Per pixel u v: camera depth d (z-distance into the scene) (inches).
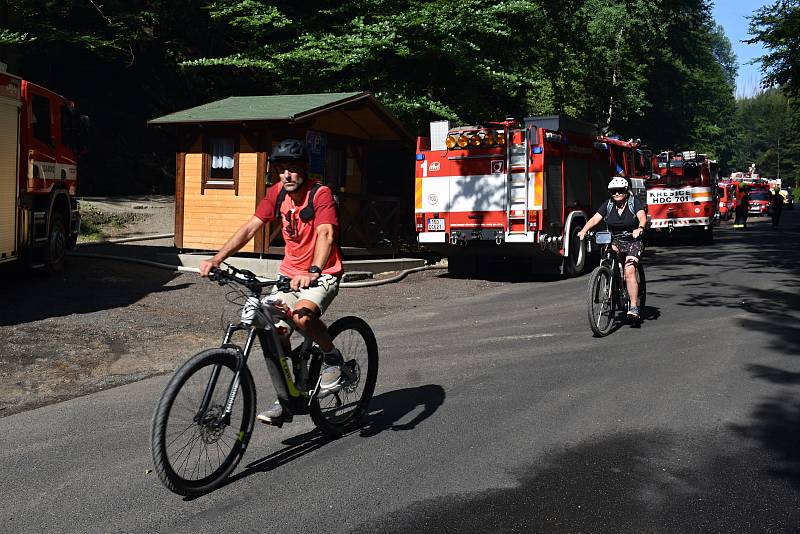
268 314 185.8
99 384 280.4
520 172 601.3
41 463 193.5
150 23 1130.0
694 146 2164.1
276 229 592.1
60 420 233.0
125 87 1231.5
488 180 611.2
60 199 532.4
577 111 1396.4
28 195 478.6
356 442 206.8
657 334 358.9
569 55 1001.5
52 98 508.7
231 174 602.5
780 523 153.3
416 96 791.1
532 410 235.0
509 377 278.1
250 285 182.4
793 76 1087.6
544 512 158.4
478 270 692.7
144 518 158.2
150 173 1190.9
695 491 169.9
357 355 218.8
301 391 197.0
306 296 191.3
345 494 169.6
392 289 549.0
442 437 209.8
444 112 758.5
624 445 201.5
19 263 498.0
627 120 1577.3
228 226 603.2
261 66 807.7
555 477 178.5
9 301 421.7
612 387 262.1
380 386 267.9
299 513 159.6
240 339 358.0
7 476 184.2
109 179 1136.8
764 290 512.1
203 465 173.0
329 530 151.0
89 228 832.3
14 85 454.9
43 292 454.0
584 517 155.9
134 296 458.9
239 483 177.5
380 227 698.8
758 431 213.8
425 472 182.9
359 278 594.2
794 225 1595.7
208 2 1130.7
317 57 751.1
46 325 366.9
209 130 605.6
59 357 315.0
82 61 1167.0
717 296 484.4
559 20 922.7
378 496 168.2
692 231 1000.2
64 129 530.9
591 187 671.1
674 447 199.9
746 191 1424.7
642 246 374.0
